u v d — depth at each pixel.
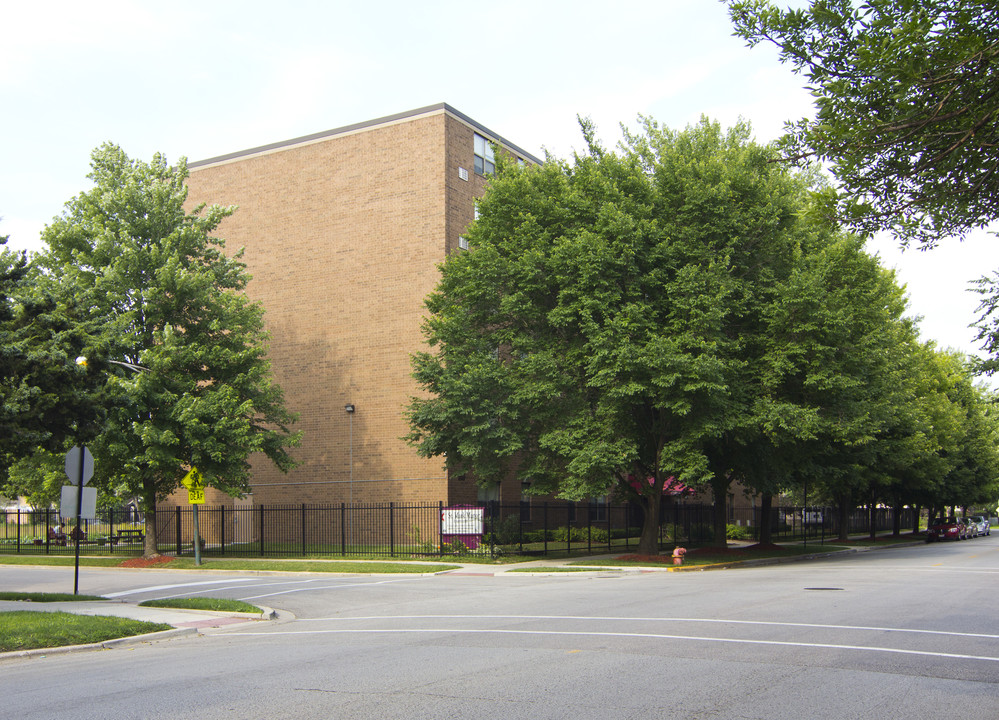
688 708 7.10
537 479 30.81
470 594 19.14
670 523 47.91
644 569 26.78
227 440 30.20
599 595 17.77
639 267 27.33
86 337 17.59
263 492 39.53
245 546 36.81
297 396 38.78
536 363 27.61
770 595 16.91
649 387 26.25
